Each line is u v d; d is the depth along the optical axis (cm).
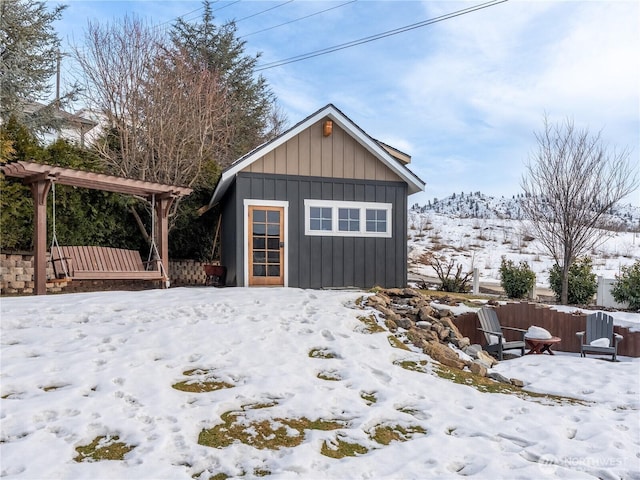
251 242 1191
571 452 421
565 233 1320
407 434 451
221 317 768
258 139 2823
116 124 1736
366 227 1284
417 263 2345
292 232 1222
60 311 752
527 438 448
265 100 2977
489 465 387
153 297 911
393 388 561
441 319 905
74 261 1162
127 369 533
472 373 679
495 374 685
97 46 1769
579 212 1314
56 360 546
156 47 1916
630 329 919
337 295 979
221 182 1200
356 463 384
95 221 1381
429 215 3991
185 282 1641
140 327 686
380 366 633
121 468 349
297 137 1238
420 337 771
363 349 684
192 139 1827
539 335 888
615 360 843
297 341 684
